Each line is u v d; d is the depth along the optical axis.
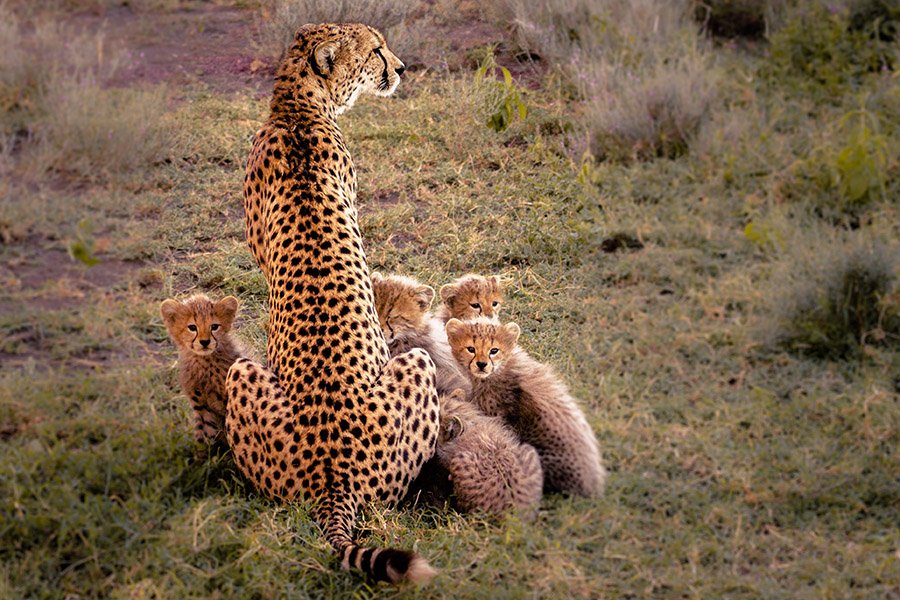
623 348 8.51
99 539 5.95
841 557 6.15
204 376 7.04
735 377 8.15
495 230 10.35
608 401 7.85
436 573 5.58
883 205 10.23
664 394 7.97
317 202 6.94
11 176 10.95
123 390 7.70
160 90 12.73
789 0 14.67
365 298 6.66
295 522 6.08
